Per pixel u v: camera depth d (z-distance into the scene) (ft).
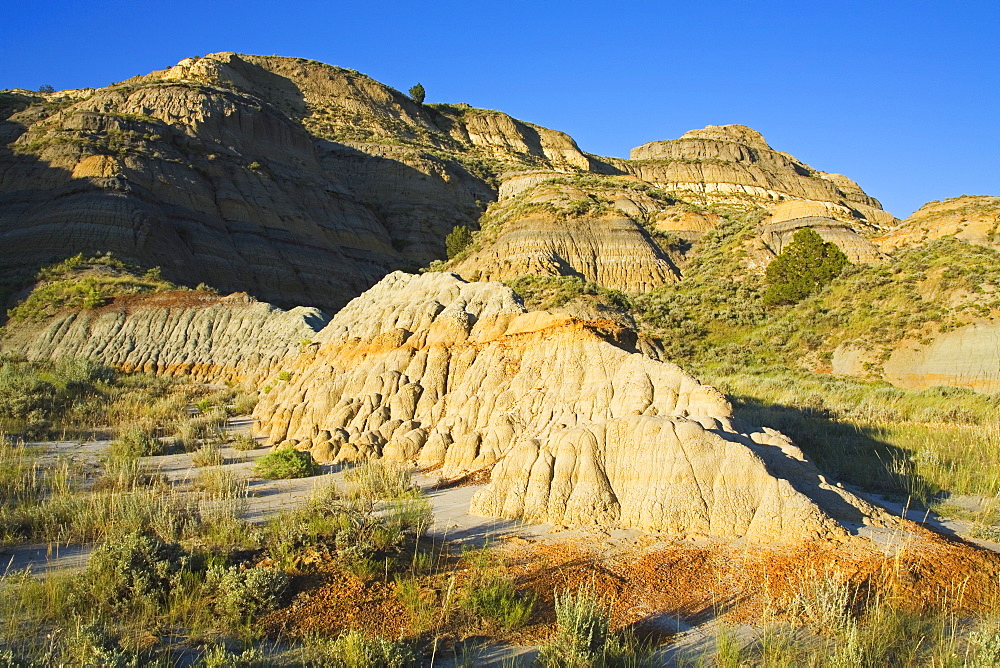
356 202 271.69
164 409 76.28
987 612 24.17
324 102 387.14
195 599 23.02
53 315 132.77
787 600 24.16
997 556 28.89
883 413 69.77
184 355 123.65
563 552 28.09
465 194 317.22
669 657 20.65
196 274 183.73
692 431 33.22
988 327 104.47
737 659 20.16
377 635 21.31
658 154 545.03
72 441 57.62
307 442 52.70
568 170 422.41
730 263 214.90
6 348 125.39
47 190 185.06
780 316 150.51
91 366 99.60
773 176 490.49
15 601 22.26
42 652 19.20
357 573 25.00
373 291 84.12
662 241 242.17
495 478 34.96
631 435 34.17
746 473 31.60
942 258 137.69
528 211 251.39
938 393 86.89
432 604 23.25
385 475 40.86
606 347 49.80
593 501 32.37
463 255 241.96
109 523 30.42
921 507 38.09
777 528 29.45
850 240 217.36
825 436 55.47
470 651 20.75
